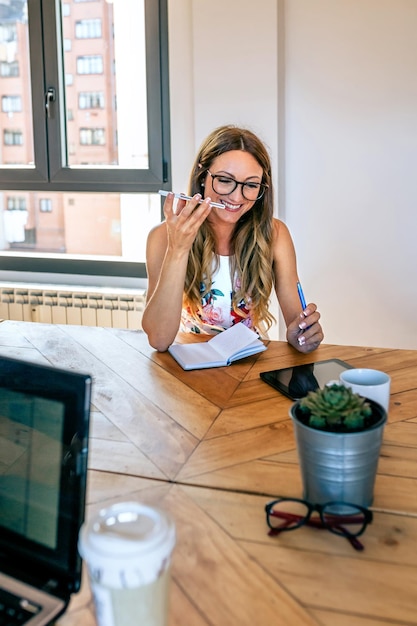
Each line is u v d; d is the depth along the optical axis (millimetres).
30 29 2914
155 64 2814
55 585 718
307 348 1595
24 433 760
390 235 2697
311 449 876
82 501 707
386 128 2615
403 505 926
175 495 960
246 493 965
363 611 720
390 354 1590
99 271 3092
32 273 3197
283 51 2637
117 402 1300
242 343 1565
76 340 1696
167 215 1583
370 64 2580
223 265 1846
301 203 2752
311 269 2799
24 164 3117
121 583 573
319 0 2570
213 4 2586
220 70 2629
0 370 788
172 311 1581
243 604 732
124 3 2826
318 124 2670
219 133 1756
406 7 2508
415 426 1179
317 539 853
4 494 771
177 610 723
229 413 1244
